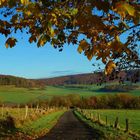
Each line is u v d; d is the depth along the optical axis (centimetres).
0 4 488
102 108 17800
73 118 6694
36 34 609
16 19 608
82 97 18538
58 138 2773
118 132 3262
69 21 559
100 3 427
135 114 9419
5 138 2547
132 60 710
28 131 3159
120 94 17262
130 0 436
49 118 5897
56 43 612
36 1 519
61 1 529
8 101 17588
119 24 519
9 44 609
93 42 537
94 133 3244
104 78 726
